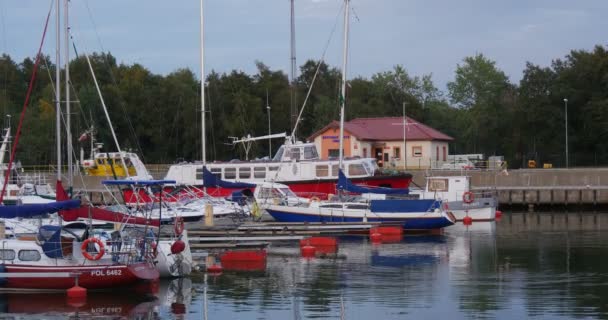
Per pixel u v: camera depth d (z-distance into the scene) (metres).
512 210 64.62
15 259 27.66
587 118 90.75
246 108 94.56
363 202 47.12
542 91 95.00
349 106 102.44
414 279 30.39
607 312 24.55
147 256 29.28
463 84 126.69
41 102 94.31
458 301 26.28
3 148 51.66
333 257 36.41
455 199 53.34
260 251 35.16
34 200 45.41
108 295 27.70
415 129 81.56
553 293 27.44
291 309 25.45
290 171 55.69
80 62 101.88
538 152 93.81
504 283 29.41
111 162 61.81
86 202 39.81
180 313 25.11
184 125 93.19
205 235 41.97
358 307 25.58
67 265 27.59
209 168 56.38
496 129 103.94
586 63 93.44
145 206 34.66
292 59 61.00
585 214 60.31
